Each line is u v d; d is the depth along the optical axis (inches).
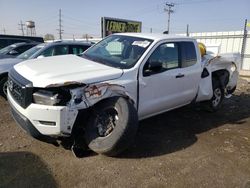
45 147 172.6
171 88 206.8
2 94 271.1
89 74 162.2
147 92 187.9
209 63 249.8
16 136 186.5
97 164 156.4
